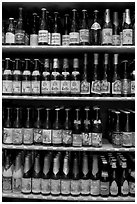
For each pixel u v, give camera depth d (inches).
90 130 91.4
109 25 90.9
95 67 92.5
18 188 91.3
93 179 89.0
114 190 88.4
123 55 101.1
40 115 93.5
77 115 91.4
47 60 92.0
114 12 92.2
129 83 90.4
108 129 103.4
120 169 91.8
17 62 93.4
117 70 93.4
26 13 101.0
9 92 91.7
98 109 91.0
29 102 108.0
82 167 91.0
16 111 93.7
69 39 91.7
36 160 91.6
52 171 94.3
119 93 89.4
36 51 95.7
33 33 95.3
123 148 88.1
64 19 95.7
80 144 89.7
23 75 91.7
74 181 88.8
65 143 89.9
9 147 90.0
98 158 100.0
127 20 89.9
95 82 90.0
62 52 96.9
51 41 92.5
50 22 96.1
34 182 90.2
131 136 89.2
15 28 95.9
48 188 89.7
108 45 88.9
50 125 92.5
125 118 91.1
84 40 89.9
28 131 91.5
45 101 107.9
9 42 91.8
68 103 107.6
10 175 91.9
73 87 90.1
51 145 91.2
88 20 102.7
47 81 90.7
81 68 105.3
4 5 93.4
